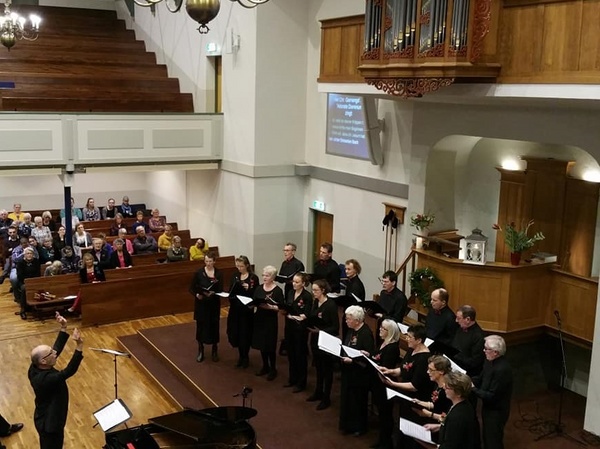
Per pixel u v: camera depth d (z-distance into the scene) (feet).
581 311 25.52
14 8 51.90
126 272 38.96
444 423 16.94
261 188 41.27
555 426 23.88
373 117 34.99
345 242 39.17
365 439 22.91
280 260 42.91
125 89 46.75
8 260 44.04
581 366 26.91
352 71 29.14
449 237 32.83
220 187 45.09
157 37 52.13
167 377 29.35
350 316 22.57
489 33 21.62
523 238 25.72
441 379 17.99
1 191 53.16
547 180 28.55
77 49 50.62
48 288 37.68
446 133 30.63
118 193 58.18
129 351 32.68
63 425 20.33
